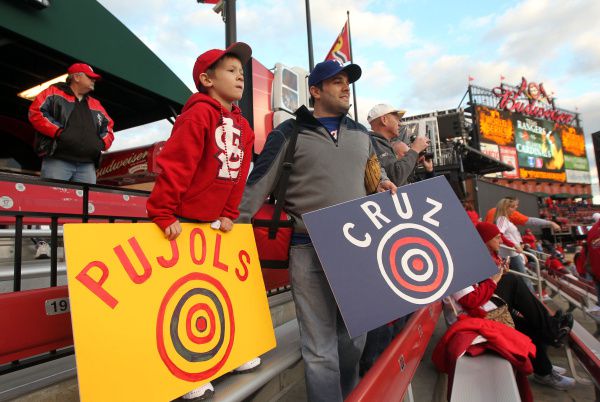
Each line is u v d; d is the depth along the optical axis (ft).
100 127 11.84
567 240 79.61
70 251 3.96
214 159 5.50
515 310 11.94
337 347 6.70
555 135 183.21
